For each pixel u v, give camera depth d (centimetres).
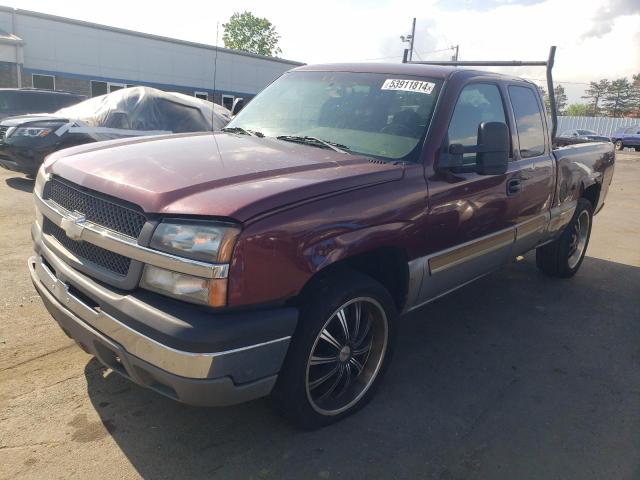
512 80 438
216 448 276
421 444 293
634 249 766
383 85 380
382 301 305
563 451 297
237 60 2659
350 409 307
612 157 640
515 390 357
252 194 245
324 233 259
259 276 237
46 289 291
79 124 870
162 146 321
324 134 362
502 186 392
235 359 232
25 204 738
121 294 245
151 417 295
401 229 302
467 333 441
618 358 416
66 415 291
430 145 331
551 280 594
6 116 1256
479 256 385
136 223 246
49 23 2098
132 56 2323
